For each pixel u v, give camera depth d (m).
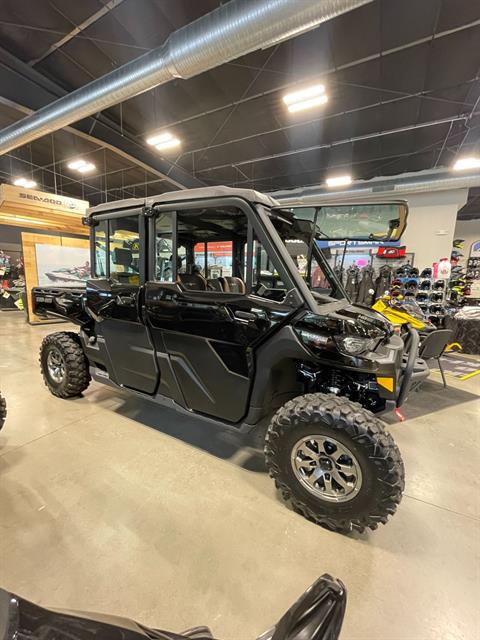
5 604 0.52
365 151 6.98
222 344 1.78
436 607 1.14
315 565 1.31
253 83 4.74
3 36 4.13
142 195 11.38
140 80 3.71
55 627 0.51
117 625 0.57
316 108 5.36
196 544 1.39
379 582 1.24
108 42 4.18
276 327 1.61
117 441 2.25
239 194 1.70
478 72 4.36
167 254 2.00
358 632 1.06
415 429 2.60
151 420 2.60
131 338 2.22
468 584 1.24
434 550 1.39
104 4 3.56
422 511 1.65
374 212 1.87
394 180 7.96
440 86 4.70
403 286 7.50
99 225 2.35
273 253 1.63
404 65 4.25
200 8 3.53
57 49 4.36
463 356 5.35
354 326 1.51
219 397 1.88
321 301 2.00
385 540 1.44
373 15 3.45
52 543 1.37
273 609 1.13
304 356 1.54
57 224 9.06
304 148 6.89
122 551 1.34
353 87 4.75
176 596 1.17
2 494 1.68
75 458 2.03
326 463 1.46
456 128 5.90
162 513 1.57
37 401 2.93
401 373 1.83
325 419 1.42
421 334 3.97
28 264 7.46
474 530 1.52
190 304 1.86
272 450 1.58
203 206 1.80
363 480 1.36
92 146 7.27
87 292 2.46
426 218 8.29
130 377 2.35
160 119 5.88
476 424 2.70
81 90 4.24
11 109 5.58
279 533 1.47
